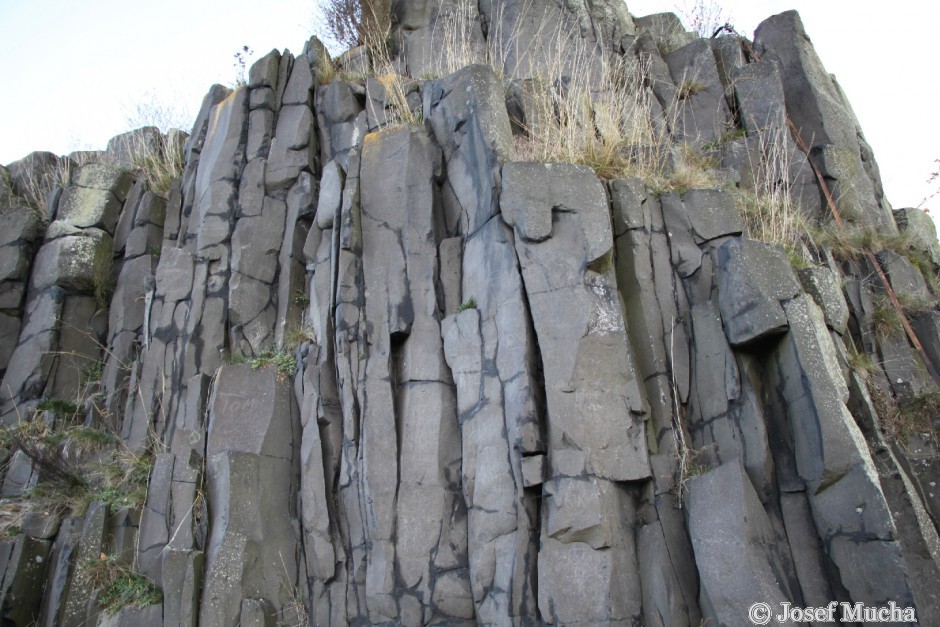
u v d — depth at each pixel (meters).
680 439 5.29
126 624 5.72
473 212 6.27
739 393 5.24
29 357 7.89
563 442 5.10
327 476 6.04
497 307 5.68
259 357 6.87
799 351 5.06
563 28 8.99
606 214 5.69
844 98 8.84
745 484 4.76
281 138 7.95
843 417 4.86
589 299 5.42
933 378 6.23
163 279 7.49
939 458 5.50
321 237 7.27
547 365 5.29
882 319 6.42
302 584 5.88
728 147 8.05
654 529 4.98
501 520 5.22
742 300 5.31
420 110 7.54
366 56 8.88
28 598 6.10
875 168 8.38
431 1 9.41
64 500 6.58
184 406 6.85
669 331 5.68
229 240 7.54
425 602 5.34
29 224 8.60
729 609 4.50
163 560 5.81
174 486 6.15
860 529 4.60
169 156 9.21
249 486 6.02
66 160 9.82
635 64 8.83
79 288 8.30
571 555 4.88
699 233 5.94
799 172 7.96
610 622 4.68
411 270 6.27
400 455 5.75
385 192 6.61
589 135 6.80
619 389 5.23
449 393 5.83
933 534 4.86
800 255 6.34
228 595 5.61
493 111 6.50
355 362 6.10
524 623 4.94
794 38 8.70
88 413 7.44
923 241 7.72
